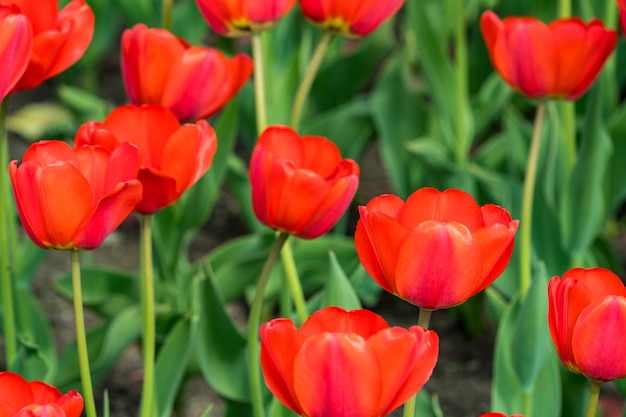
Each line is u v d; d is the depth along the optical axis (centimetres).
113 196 150
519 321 173
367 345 140
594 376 147
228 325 180
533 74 174
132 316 192
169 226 199
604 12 217
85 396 157
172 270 201
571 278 147
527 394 174
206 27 264
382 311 231
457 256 145
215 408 208
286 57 235
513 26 173
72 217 150
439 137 223
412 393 143
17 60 158
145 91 170
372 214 146
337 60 245
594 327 146
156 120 160
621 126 207
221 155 196
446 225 145
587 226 192
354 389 141
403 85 222
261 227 223
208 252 248
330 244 203
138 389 210
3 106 168
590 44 172
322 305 169
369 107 228
